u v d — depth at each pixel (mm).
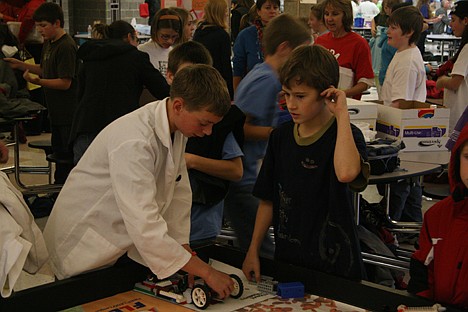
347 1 4551
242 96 2877
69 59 5164
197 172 2596
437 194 4066
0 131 6902
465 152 1878
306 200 2080
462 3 5070
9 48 6234
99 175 1975
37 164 6379
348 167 1923
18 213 1890
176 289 1901
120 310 1792
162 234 1818
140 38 8406
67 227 2029
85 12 10836
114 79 3852
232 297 1887
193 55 2838
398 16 4379
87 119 3879
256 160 2943
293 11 7477
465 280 1895
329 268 2064
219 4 5297
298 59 1981
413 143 3699
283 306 1822
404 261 3051
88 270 2008
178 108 1873
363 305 1821
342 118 1961
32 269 2010
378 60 8719
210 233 2678
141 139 1856
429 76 6855
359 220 3551
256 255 2082
